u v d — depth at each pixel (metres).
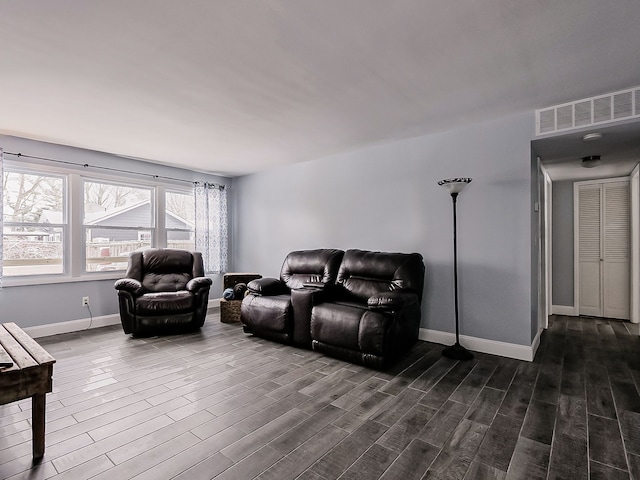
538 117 3.06
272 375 2.75
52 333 3.96
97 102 2.81
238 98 2.76
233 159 4.80
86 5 1.64
